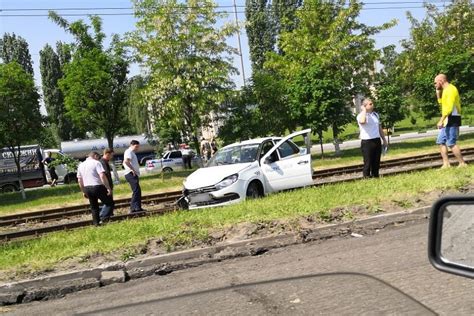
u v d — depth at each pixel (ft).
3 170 106.22
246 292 11.82
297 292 11.22
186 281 21.48
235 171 39.70
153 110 86.43
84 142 178.91
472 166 39.75
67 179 111.55
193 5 83.76
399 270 19.36
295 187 43.37
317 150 127.34
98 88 76.64
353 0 98.58
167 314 10.82
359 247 23.77
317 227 27.86
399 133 164.66
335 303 10.08
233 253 25.03
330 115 87.04
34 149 108.88
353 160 77.66
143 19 83.10
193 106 83.05
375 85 104.78
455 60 97.71
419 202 31.12
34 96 71.97
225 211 32.96
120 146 180.86
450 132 40.24
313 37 100.27
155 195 54.70
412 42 122.72
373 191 34.35
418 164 59.77
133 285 22.13
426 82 101.40
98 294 21.16
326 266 20.98
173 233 28.17
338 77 96.58
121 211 49.32
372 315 9.19
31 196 72.38
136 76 83.87
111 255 25.48
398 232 26.04
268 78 92.02
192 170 91.20
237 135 90.38
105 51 79.00
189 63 81.41
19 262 25.61
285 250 25.20
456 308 15.44
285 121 92.02
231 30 84.02
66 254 26.07
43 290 21.81
